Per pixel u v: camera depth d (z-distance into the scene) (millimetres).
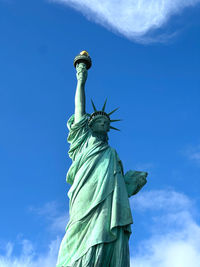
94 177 76000
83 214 72062
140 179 83125
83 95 90188
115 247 68812
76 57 95625
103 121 84812
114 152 81188
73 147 82750
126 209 73312
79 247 69438
